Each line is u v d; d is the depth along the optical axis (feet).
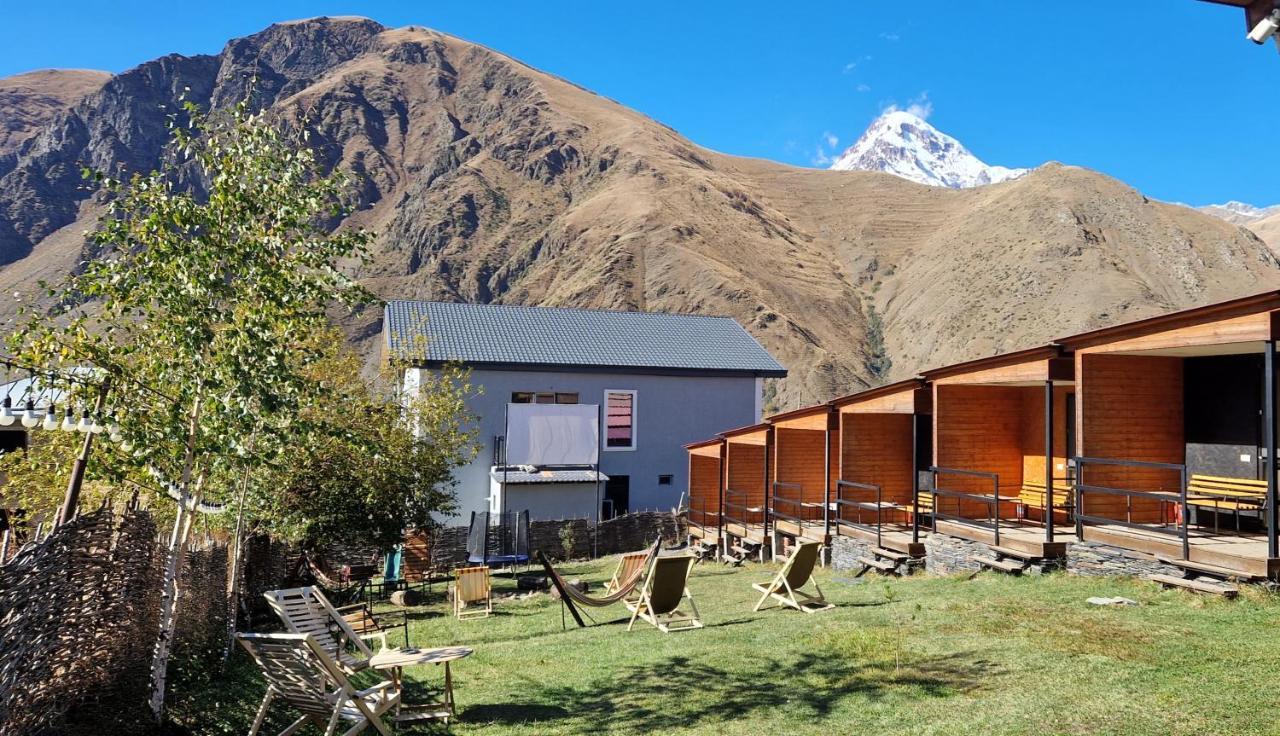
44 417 24.93
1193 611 29.58
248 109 28.71
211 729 24.73
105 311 26.43
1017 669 24.58
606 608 48.93
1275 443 30.55
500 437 101.81
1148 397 42.29
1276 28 7.47
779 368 115.55
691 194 514.27
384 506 57.98
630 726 23.21
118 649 26.55
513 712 25.57
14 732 20.01
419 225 517.14
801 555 39.96
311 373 49.96
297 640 21.01
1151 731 18.88
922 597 38.19
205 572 36.70
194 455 27.89
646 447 110.01
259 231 28.27
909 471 60.13
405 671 32.37
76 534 23.16
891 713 21.99
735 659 29.73
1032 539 41.14
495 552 88.28
